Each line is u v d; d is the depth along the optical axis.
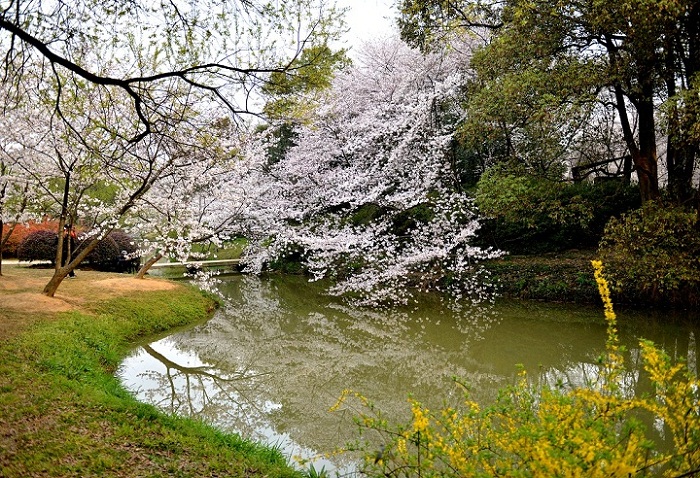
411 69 16.30
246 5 5.01
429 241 14.45
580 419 2.72
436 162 14.62
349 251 13.84
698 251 10.53
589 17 10.16
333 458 5.52
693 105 8.95
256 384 8.66
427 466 2.88
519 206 13.30
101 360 8.09
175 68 5.68
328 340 11.58
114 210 10.74
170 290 13.44
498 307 13.42
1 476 3.70
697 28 10.35
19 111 8.68
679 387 2.64
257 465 4.62
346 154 16.31
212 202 14.16
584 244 16.28
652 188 12.23
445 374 8.86
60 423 4.85
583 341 10.40
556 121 11.38
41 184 9.75
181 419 5.69
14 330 7.92
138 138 5.53
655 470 4.33
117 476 3.97
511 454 3.32
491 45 12.63
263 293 17.17
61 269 10.44
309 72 5.38
